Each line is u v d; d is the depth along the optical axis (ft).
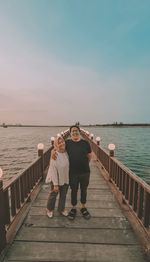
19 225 12.10
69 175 13.09
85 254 9.81
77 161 12.86
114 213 14.16
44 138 236.43
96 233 11.59
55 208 14.88
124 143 157.89
